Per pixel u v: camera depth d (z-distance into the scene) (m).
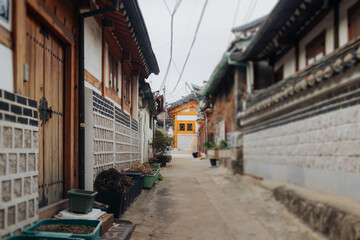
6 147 2.29
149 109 15.16
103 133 5.16
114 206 4.14
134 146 9.11
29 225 2.61
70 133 3.87
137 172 6.57
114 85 6.59
